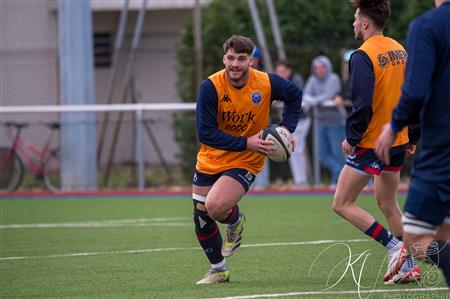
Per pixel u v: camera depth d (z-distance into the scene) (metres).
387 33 59.53
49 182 57.28
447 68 17.03
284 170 55.12
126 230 38.81
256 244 33.34
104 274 27.23
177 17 75.06
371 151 23.91
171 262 29.47
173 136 57.19
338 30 62.09
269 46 61.56
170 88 75.44
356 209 24.55
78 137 56.53
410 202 17.50
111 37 76.81
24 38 72.44
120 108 54.88
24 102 71.81
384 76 23.66
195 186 24.89
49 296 23.67
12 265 29.48
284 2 62.69
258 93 24.38
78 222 42.25
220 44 60.62
